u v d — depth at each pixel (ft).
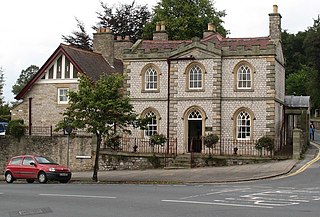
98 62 158.30
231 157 119.44
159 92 134.41
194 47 131.13
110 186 83.97
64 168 102.37
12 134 140.77
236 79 128.77
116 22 215.51
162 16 206.49
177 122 132.26
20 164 104.47
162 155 123.65
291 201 57.88
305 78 282.15
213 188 75.36
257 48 126.72
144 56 135.64
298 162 113.09
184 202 57.11
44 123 150.10
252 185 80.64
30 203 59.62
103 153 128.57
